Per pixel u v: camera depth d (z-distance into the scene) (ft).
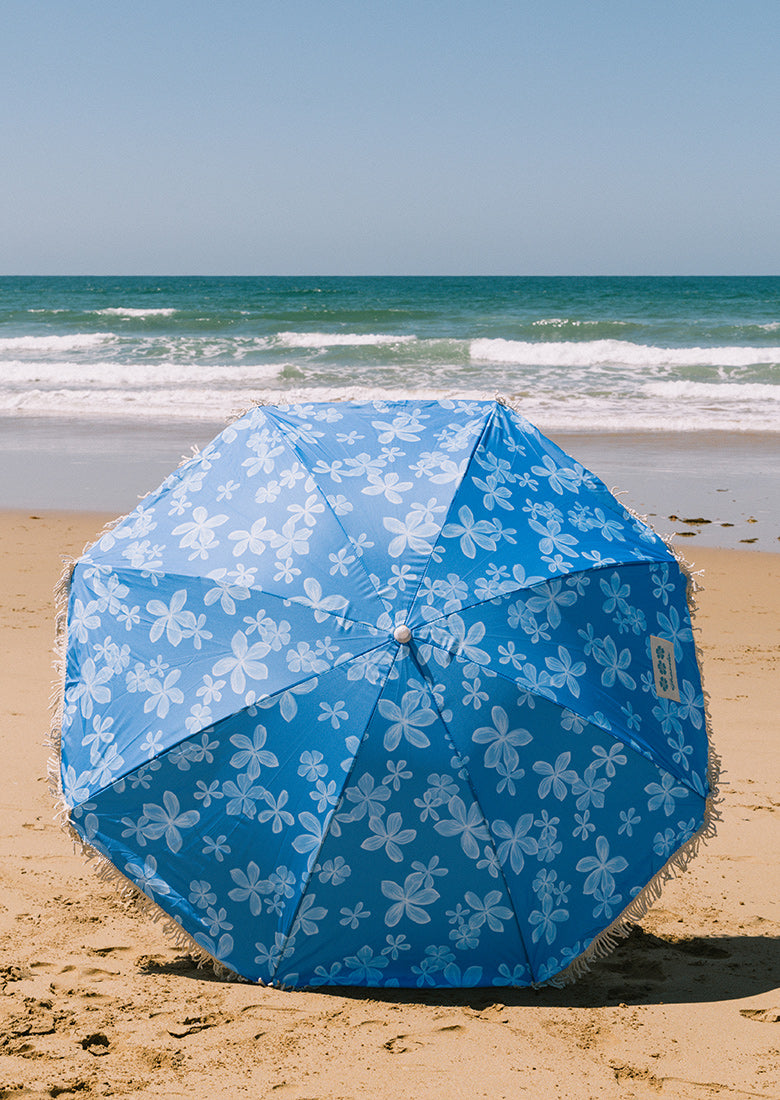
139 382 66.03
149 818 8.43
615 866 8.48
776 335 88.58
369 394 58.34
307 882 8.12
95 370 68.39
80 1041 8.01
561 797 8.30
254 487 9.41
